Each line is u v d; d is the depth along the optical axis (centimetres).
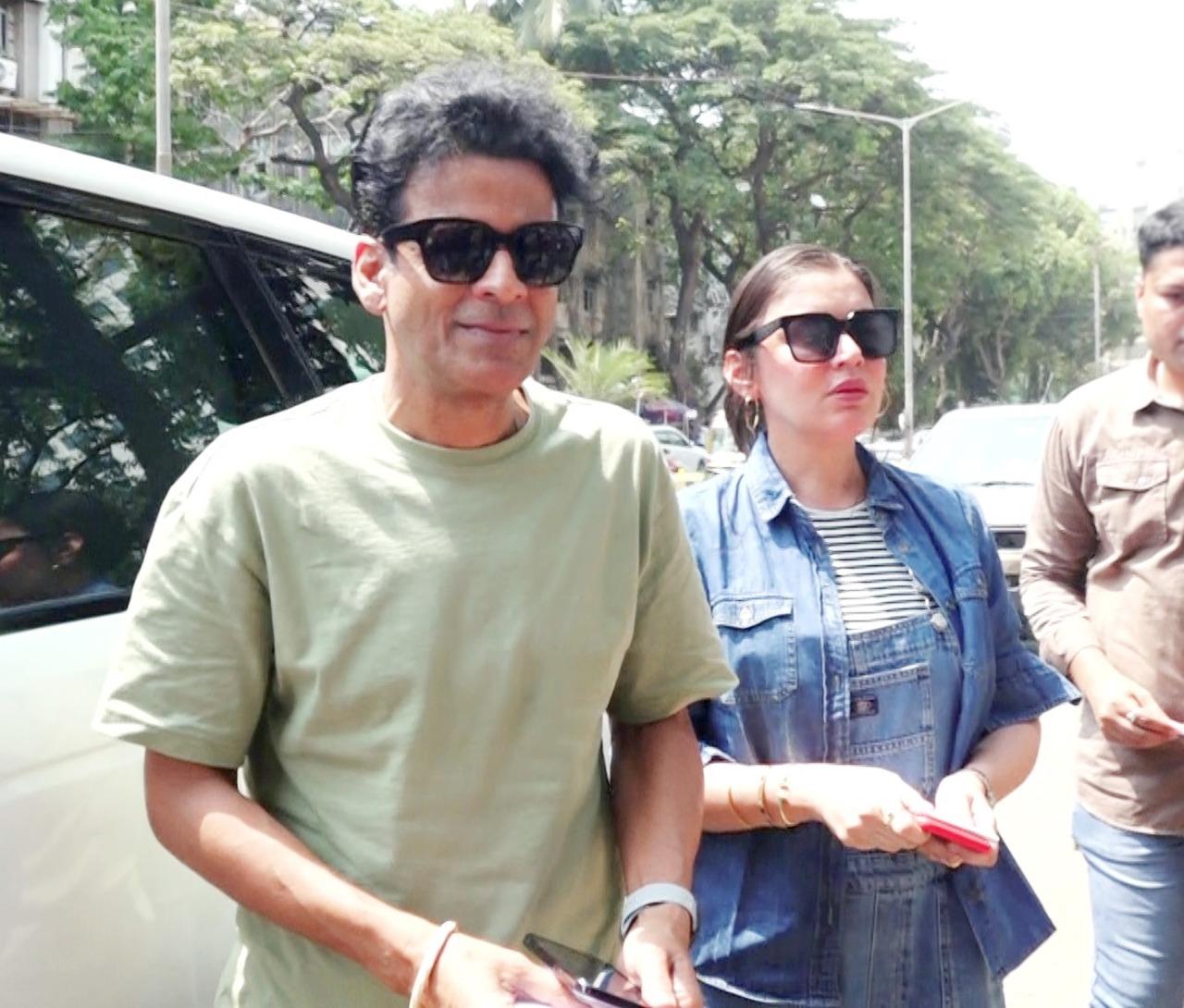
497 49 2364
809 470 228
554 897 160
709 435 2627
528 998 139
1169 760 272
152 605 153
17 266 196
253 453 154
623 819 175
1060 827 554
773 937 213
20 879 164
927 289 3384
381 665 151
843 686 214
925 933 217
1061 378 5128
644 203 2966
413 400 155
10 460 187
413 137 150
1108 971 285
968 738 221
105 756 179
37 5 2234
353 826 153
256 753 165
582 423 166
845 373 221
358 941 144
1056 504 295
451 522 154
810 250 230
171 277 226
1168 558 273
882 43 3089
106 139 2062
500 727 154
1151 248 269
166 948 186
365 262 160
